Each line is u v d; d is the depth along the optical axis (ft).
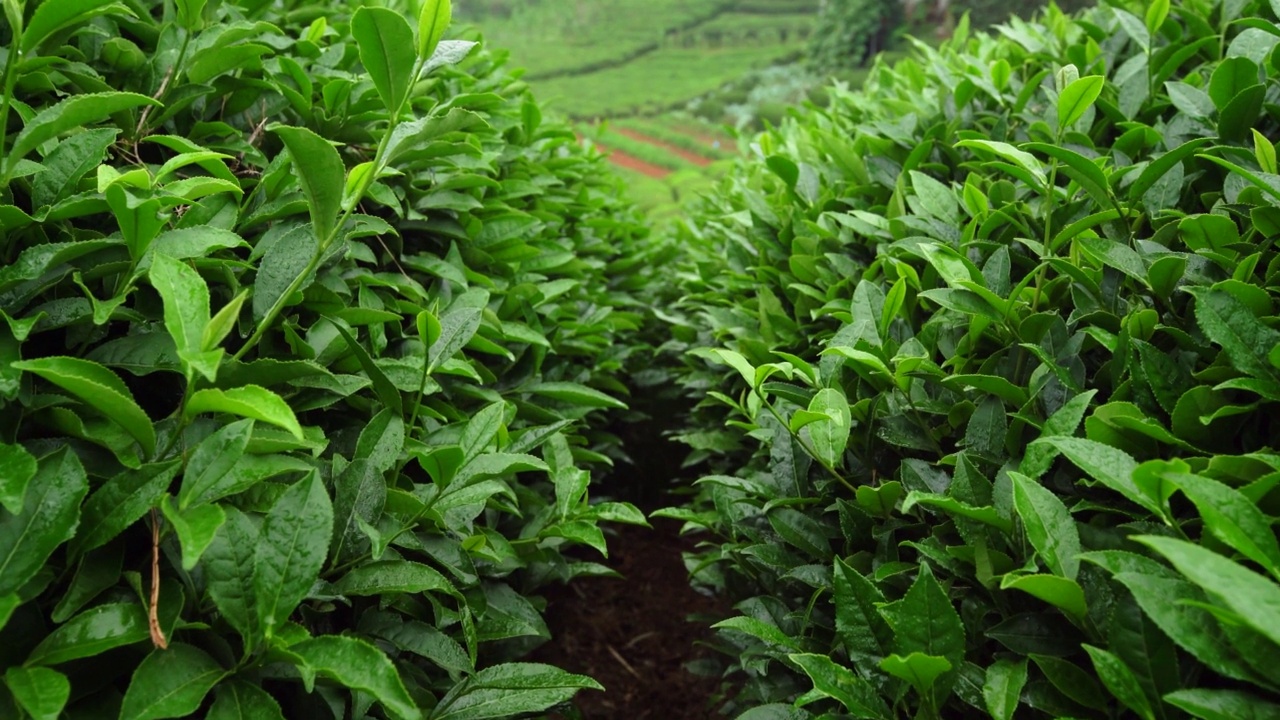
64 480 3.70
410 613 5.28
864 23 94.27
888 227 7.20
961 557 4.63
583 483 6.15
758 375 5.05
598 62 172.55
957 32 11.51
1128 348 4.94
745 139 14.80
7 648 3.49
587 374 9.78
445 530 5.51
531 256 9.07
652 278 14.87
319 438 4.91
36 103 5.48
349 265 6.30
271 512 3.85
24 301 4.22
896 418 5.79
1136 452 4.54
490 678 4.97
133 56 5.83
